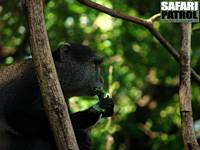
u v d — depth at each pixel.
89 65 11.10
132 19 9.65
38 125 9.65
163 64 18.52
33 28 7.33
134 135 18.94
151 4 18.91
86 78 11.05
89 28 17.75
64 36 17.91
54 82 7.41
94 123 9.72
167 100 19.48
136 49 18.28
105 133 15.70
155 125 18.78
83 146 9.99
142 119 19.78
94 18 17.67
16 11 18.08
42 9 7.36
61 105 7.42
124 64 17.88
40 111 9.64
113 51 17.36
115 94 17.73
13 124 9.68
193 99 18.97
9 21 18.16
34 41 7.34
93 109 9.59
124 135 18.69
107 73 16.28
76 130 9.86
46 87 7.40
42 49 7.35
